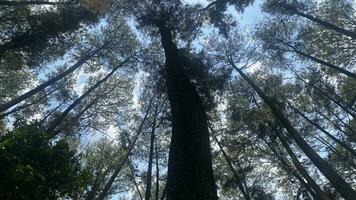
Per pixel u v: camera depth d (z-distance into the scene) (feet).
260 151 76.43
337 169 72.38
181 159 33.96
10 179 20.86
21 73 76.74
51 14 61.72
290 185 78.23
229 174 79.00
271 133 71.87
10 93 77.92
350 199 44.45
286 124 60.59
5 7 60.03
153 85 74.33
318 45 73.36
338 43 71.31
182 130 37.24
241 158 77.82
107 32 73.46
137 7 67.15
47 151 23.24
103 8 58.34
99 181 73.72
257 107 75.51
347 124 74.18
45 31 60.90
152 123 74.69
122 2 68.13
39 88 57.26
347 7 70.59
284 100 76.33
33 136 23.71
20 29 60.44
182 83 43.93
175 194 31.45
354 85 72.95
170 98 43.11
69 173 24.08
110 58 74.90
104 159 82.38
